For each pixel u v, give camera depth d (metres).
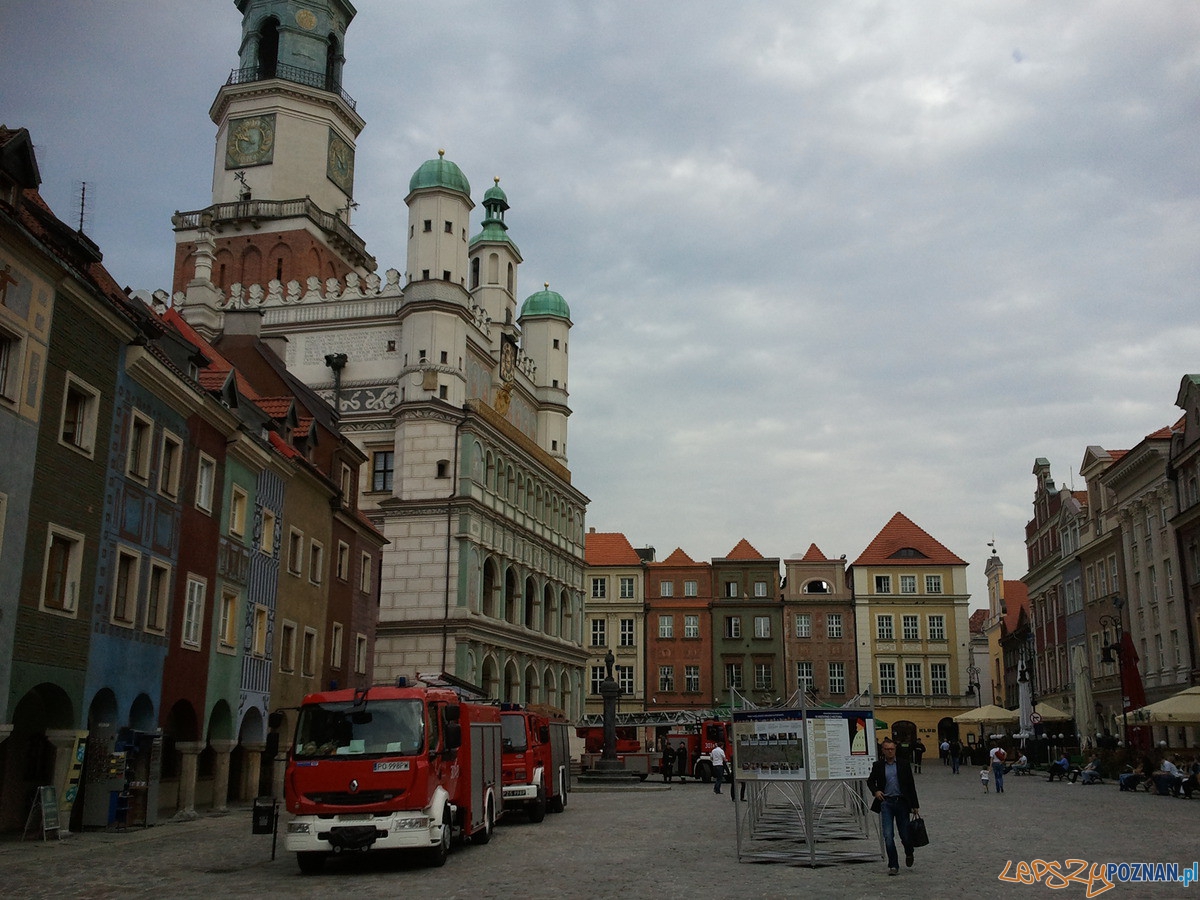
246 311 51.81
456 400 64.12
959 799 39.50
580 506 84.25
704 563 100.69
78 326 25.27
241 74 79.25
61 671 24.34
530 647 70.44
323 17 80.38
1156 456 60.06
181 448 30.78
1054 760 59.78
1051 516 84.19
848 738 20.59
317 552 43.03
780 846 22.55
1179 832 25.42
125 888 17.30
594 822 29.89
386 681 60.31
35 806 24.28
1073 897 15.64
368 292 67.81
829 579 99.88
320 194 77.50
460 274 66.06
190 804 31.00
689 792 46.78
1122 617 66.88
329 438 45.91
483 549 63.62
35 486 23.45
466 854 22.06
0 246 22.09
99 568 26.11
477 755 23.75
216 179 77.81
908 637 97.75
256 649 36.41
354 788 19.44
